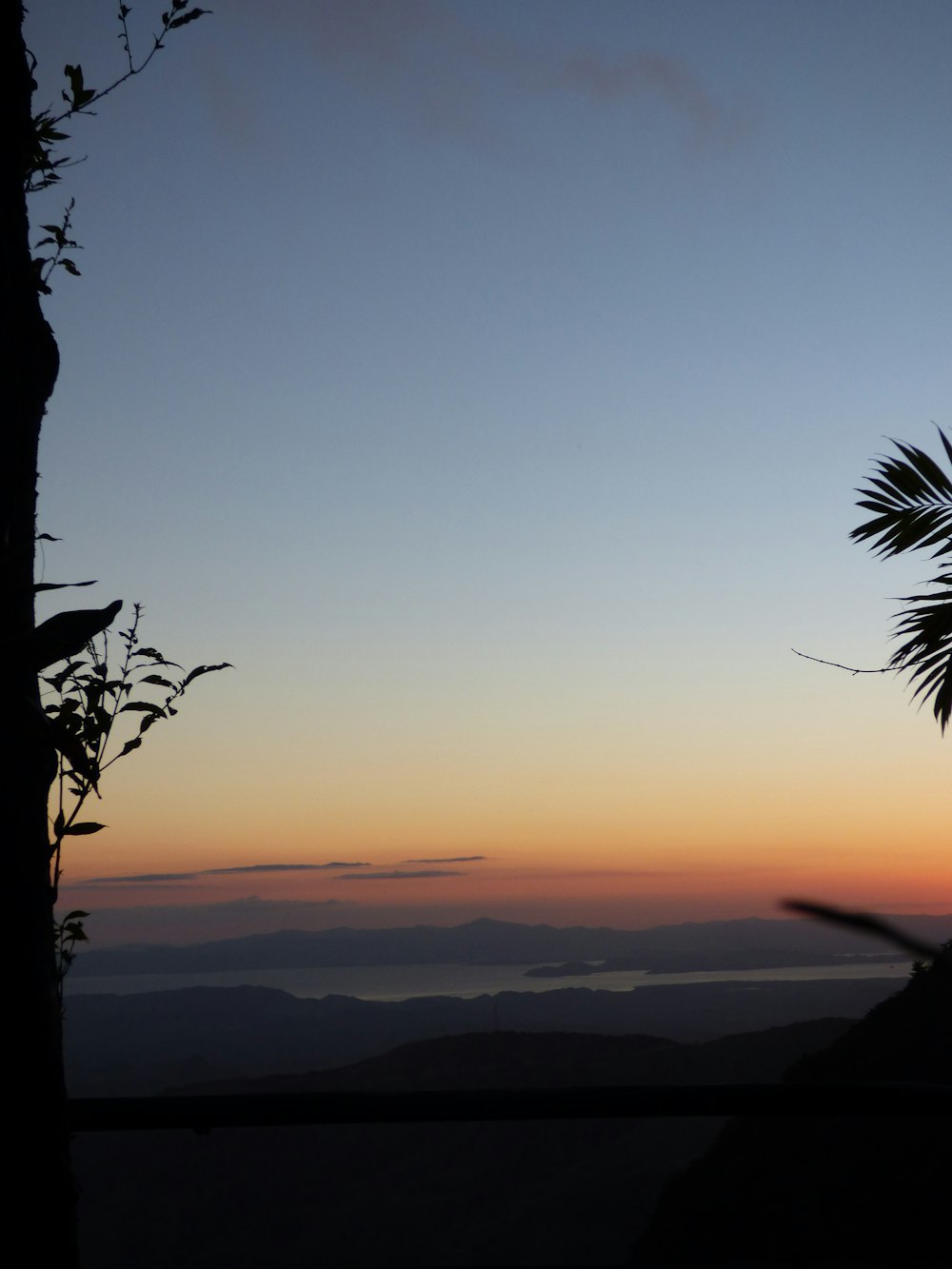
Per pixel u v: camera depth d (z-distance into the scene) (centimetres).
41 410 226
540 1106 209
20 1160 188
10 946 194
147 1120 213
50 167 255
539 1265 200
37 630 204
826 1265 215
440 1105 211
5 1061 191
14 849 197
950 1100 209
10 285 220
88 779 215
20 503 214
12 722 200
